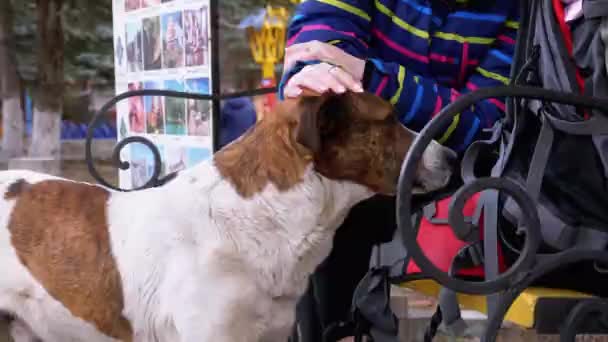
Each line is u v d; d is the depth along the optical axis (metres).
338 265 2.70
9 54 11.67
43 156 10.88
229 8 6.66
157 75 4.10
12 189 2.47
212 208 2.24
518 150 2.22
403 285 2.84
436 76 2.73
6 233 2.38
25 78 13.77
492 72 2.69
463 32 2.69
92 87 14.40
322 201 2.25
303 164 2.23
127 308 2.26
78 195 2.44
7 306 2.36
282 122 2.25
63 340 2.40
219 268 2.19
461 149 2.55
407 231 1.80
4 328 2.40
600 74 2.04
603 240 2.04
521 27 2.35
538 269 1.93
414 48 2.68
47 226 2.37
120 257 2.27
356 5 2.59
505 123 2.29
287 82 2.49
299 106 2.18
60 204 2.41
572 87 2.12
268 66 5.81
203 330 2.16
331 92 2.19
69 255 2.32
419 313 4.03
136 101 4.33
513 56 2.46
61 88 10.93
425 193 2.43
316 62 2.44
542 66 2.23
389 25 2.68
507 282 1.90
